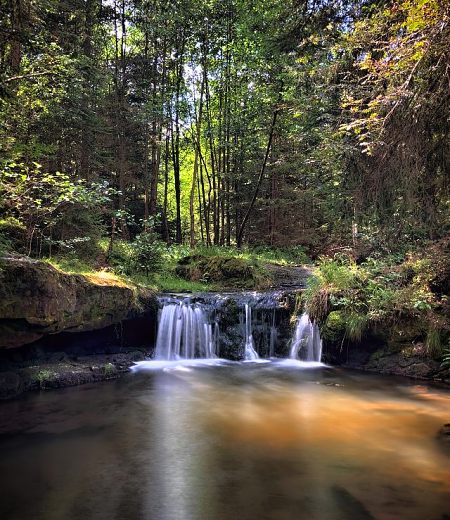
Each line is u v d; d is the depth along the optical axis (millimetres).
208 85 23219
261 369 10281
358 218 9359
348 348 10438
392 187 7500
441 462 5234
